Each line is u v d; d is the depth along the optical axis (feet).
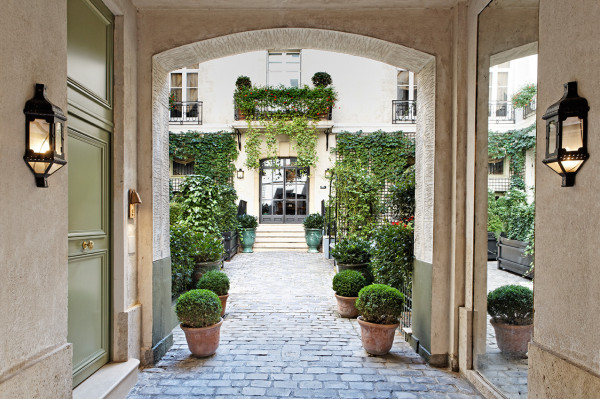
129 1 10.21
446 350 10.76
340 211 28.73
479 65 10.00
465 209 10.43
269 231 35.88
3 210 5.24
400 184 16.67
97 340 8.87
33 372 5.73
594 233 5.60
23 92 5.66
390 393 9.07
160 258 11.44
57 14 6.54
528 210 8.84
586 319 5.73
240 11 10.99
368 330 11.38
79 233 8.11
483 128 10.03
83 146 8.32
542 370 6.61
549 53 6.66
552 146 6.31
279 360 11.03
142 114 10.69
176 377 9.85
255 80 36.88
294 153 37.11
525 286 8.56
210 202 26.37
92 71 8.67
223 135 36.50
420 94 12.26
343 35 11.23
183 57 11.71
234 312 16.10
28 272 5.73
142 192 10.64
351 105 36.78
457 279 10.41
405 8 10.90
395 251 13.29
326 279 22.70
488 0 9.24
